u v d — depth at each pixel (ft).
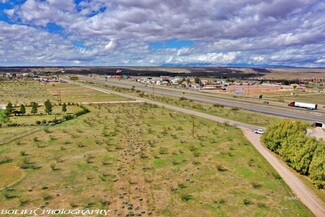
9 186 115.24
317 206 103.04
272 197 108.78
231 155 157.48
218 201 104.99
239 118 264.93
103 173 129.90
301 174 131.44
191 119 261.65
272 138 165.17
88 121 247.70
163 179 124.26
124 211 96.78
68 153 157.99
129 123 242.37
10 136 192.34
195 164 143.23
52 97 422.41
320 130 214.90
